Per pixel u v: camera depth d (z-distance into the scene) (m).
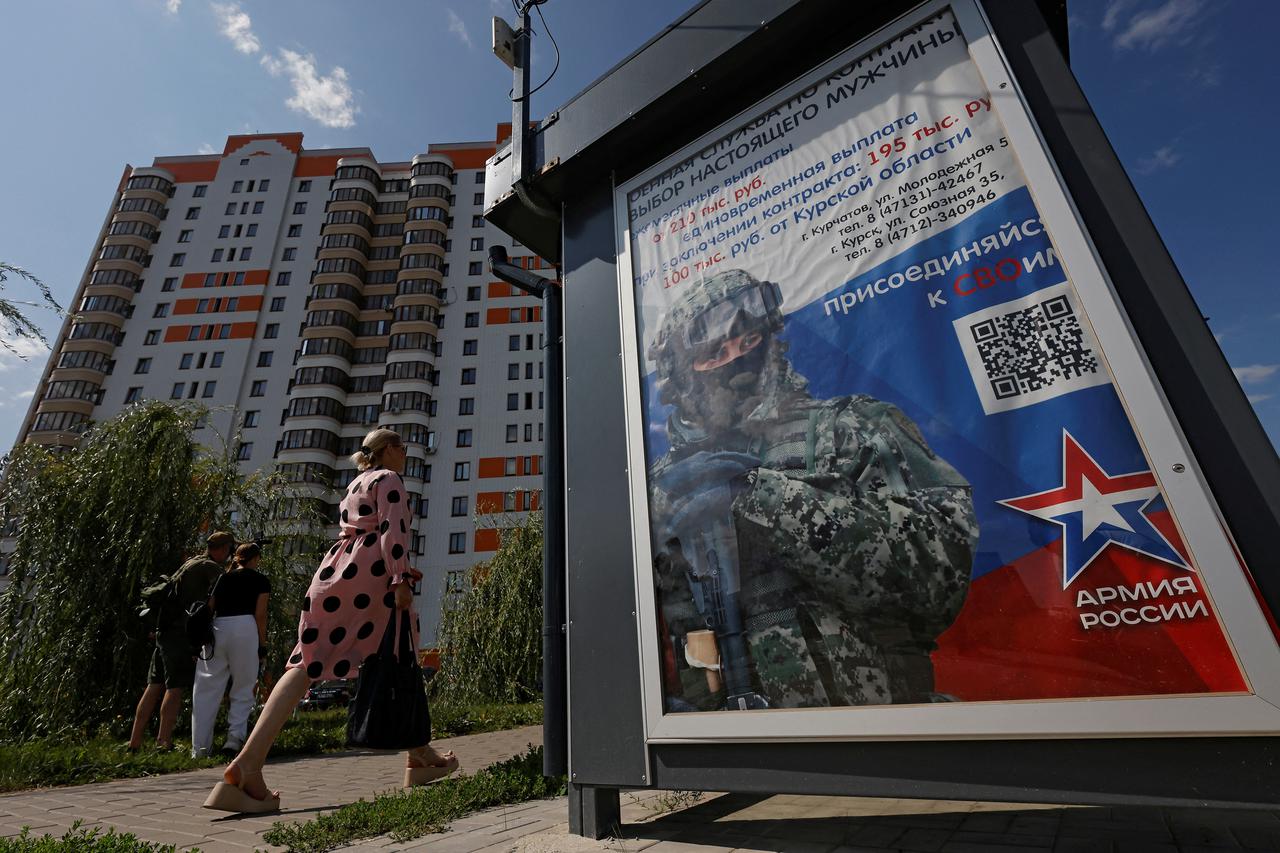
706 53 2.57
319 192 52.59
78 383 44.34
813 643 1.85
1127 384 1.56
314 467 41.03
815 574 1.90
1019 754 1.49
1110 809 2.10
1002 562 1.62
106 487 6.63
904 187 2.09
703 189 2.62
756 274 2.35
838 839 1.86
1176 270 1.59
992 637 1.59
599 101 2.91
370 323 48.16
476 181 53.62
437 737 6.70
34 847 1.88
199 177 52.75
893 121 2.18
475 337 46.75
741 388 2.25
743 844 1.84
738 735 1.87
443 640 13.73
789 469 2.05
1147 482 1.49
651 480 2.35
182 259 49.44
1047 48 1.94
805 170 2.35
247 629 4.71
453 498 41.28
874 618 1.77
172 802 2.96
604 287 2.79
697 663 2.04
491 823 2.28
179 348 46.25
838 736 1.71
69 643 5.95
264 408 44.44
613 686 2.18
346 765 4.40
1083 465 1.57
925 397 1.86
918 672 1.67
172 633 4.98
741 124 2.58
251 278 48.66
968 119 2.02
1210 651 1.34
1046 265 1.76
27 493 6.57
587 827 2.06
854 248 2.14
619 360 2.61
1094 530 1.53
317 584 2.68
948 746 1.57
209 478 7.83
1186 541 1.42
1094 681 1.44
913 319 1.95
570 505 2.55
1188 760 1.33
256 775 2.59
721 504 2.15
